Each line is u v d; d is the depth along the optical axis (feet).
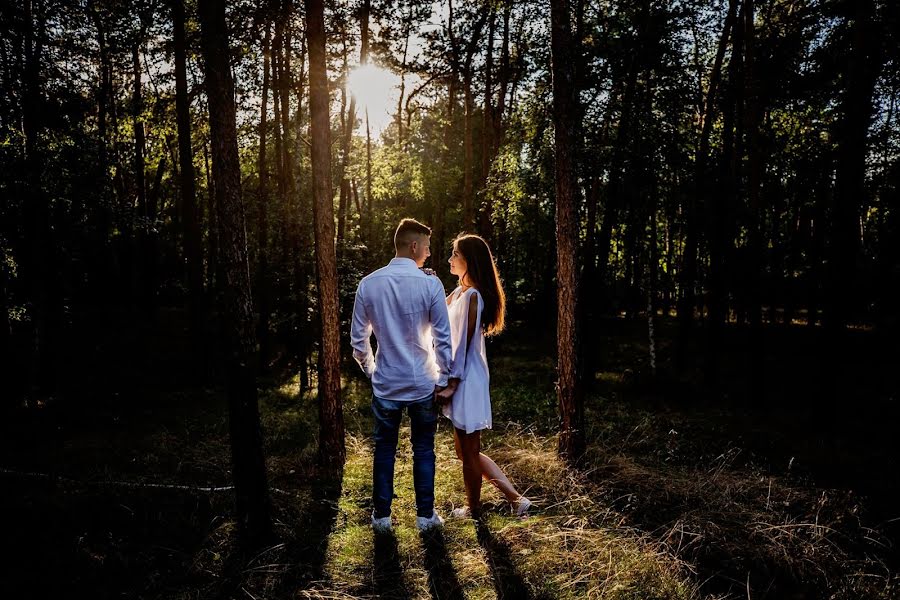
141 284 67.21
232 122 9.77
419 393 11.33
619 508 12.92
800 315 71.05
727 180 32.71
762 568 10.18
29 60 24.22
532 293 66.74
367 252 44.62
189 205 34.09
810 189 48.70
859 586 9.47
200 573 9.67
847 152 21.75
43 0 24.89
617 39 27.71
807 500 13.32
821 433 21.35
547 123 23.18
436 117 66.95
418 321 11.21
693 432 21.18
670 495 13.57
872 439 20.54
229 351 10.12
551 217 60.13
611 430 20.70
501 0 27.09
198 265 34.65
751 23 29.48
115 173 48.42
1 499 12.40
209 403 28.50
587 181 30.07
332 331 16.40
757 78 29.43
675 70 29.17
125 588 9.21
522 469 15.28
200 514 12.43
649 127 28.63
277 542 10.79
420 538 11.17
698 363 41.83
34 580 9.30
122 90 52.60
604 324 68.49
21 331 44.96
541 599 9.07
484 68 52.06
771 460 17.37
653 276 34.14
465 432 12.05
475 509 12.34
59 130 25.89
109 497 13.05
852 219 21.71
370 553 10.59
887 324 44.86
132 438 20.40
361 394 32.17
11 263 26.32
